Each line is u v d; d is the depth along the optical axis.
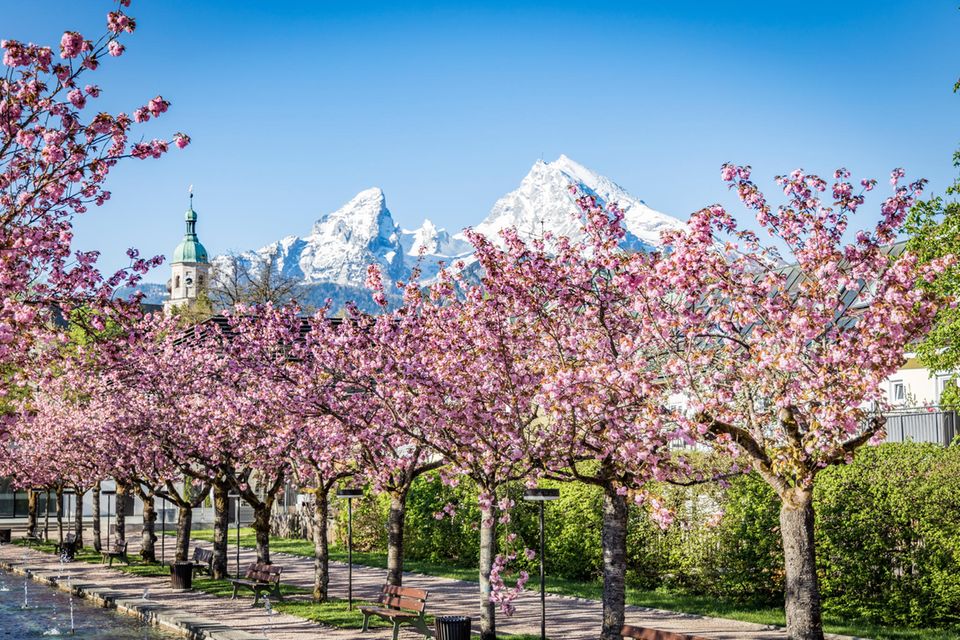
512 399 18.09
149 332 30.56
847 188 16.00
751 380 16.03
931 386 32.81
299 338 25.12
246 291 72.00
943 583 21.55
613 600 18.02
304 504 54.09
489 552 20.22
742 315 15.20
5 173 14.83
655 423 15.11
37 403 43.06
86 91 14.21
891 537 22.80
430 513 41.19
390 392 20.69
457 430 19.67
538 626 23.16
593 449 17.45
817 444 14.73
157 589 31.88
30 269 16.31
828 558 24.08
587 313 17.84
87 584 33.50
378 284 20.39
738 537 26.47
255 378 24.83
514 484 34.12
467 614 25.22
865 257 15.88
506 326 18.34
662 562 29.47
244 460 30.09
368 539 46.31
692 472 17.62
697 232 15.30
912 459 22.98
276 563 40.75
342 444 24.09
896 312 14.48
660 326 16.05
